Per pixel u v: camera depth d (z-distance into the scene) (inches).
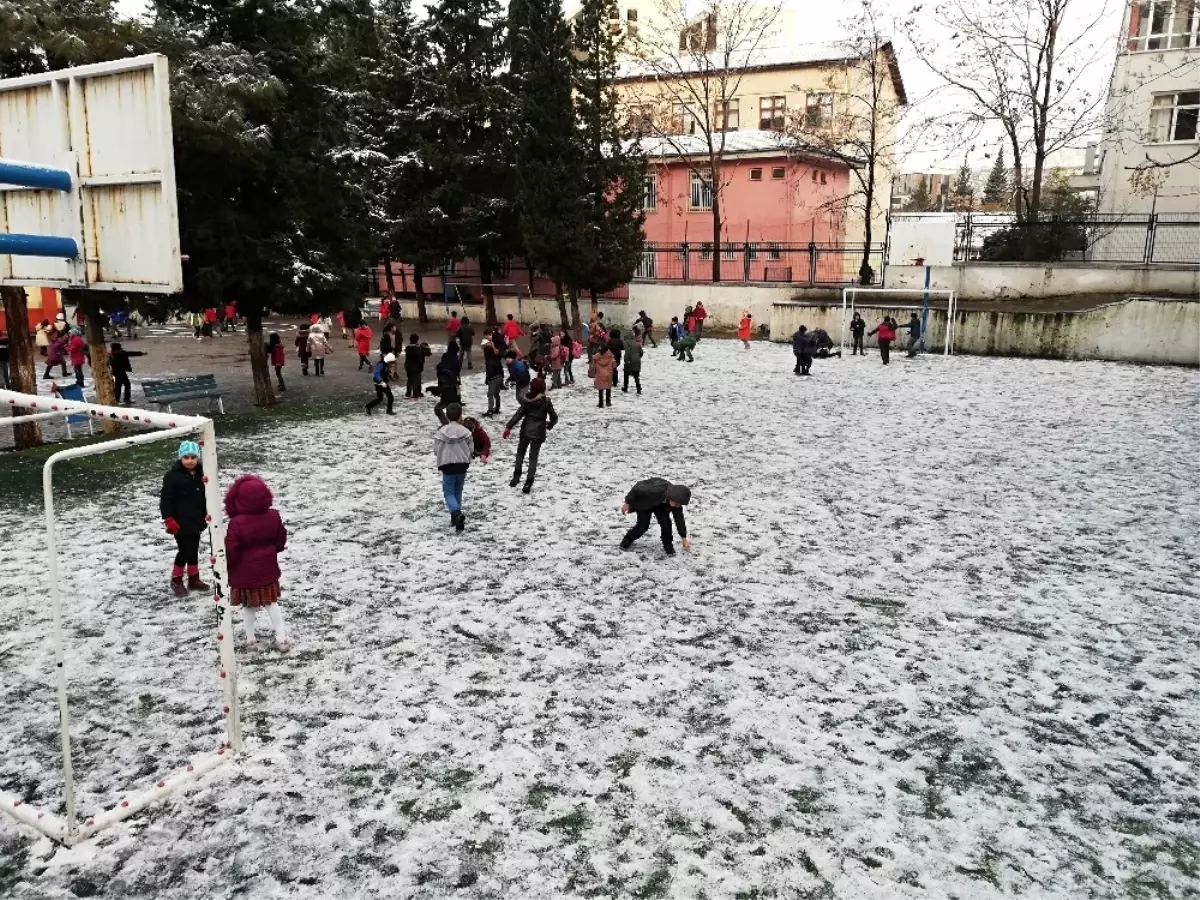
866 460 571.5
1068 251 1259.8
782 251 1545.3
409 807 204.1
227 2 655.8
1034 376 965.2
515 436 647.8
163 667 274.5
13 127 213.0
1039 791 213.5
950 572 366.6
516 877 180.2
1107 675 275.0
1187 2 1195.9
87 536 401.7
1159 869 185.6
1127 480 520.4
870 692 262.2
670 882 179.0
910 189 3400.6
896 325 1218.0
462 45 1462.8
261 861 185.2
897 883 179.8
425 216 1460.4
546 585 348.2
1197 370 997.8
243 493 276.2
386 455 577.6
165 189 186.5
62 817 198.1
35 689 260.5
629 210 1385.3
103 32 533.0
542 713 247.9
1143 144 1290.6
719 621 314.2
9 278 228.5
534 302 1662.2
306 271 687.7
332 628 305.1
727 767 221.6
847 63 1587.1
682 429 673.6
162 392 671.8
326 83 722.8
